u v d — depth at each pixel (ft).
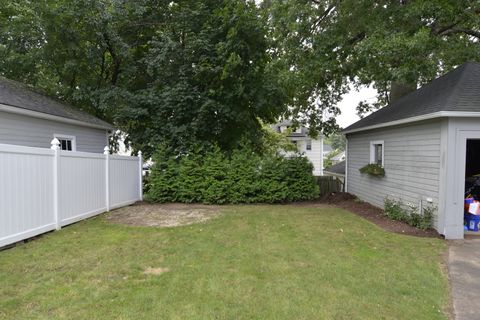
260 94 35.19
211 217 24.41
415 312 9.90
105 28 35.45
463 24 30.35
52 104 30.45
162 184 32.07
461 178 19.60
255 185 32.24
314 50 31.96
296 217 24.75
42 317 9.09
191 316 9.31
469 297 11.19
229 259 14.38
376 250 16.21
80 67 38.19
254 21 33.94
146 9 38.45
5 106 21.77
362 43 27.40
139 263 13.64
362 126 31.86
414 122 23.06
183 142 34.09
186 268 13.17
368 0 29.91
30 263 13.35
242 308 9.84
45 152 18.04
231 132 38.11
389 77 30.91
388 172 27.58
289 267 13.44
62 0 33.60
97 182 24.44
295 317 9.37
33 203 17.03
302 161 34.17
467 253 16.25
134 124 36.78
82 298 10.30
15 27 35.17
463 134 19.44
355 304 10.25
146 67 39.60
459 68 25.13
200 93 34.86
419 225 21.45
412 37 25.05
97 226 20.47
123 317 9.17
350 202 33.14
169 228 20.39
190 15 35.70
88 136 33.37
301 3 31.17
